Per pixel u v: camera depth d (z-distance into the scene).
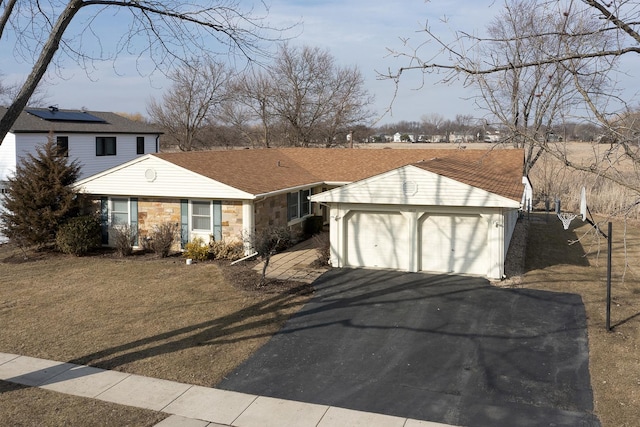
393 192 17.77
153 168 21.03
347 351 11.76
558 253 21.11
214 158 23.78
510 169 24.61
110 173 21.73
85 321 13.67
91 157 33.59
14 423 8.66
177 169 20.64
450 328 12.97
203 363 11.15
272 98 47.69
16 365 11.07
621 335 12.32
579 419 8.84
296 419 8.91
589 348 11.66
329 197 18.50
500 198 16.52
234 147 59.72
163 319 13.73
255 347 11.98
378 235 18.61
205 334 12.71
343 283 16.72
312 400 9.60
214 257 20.47
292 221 24.12
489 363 11.05
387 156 27.98
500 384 10.14
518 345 11.93
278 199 22.83
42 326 13.34
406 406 9.36
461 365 11.00
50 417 8.89
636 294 15.40
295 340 12.37
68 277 18.09
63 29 9.88
